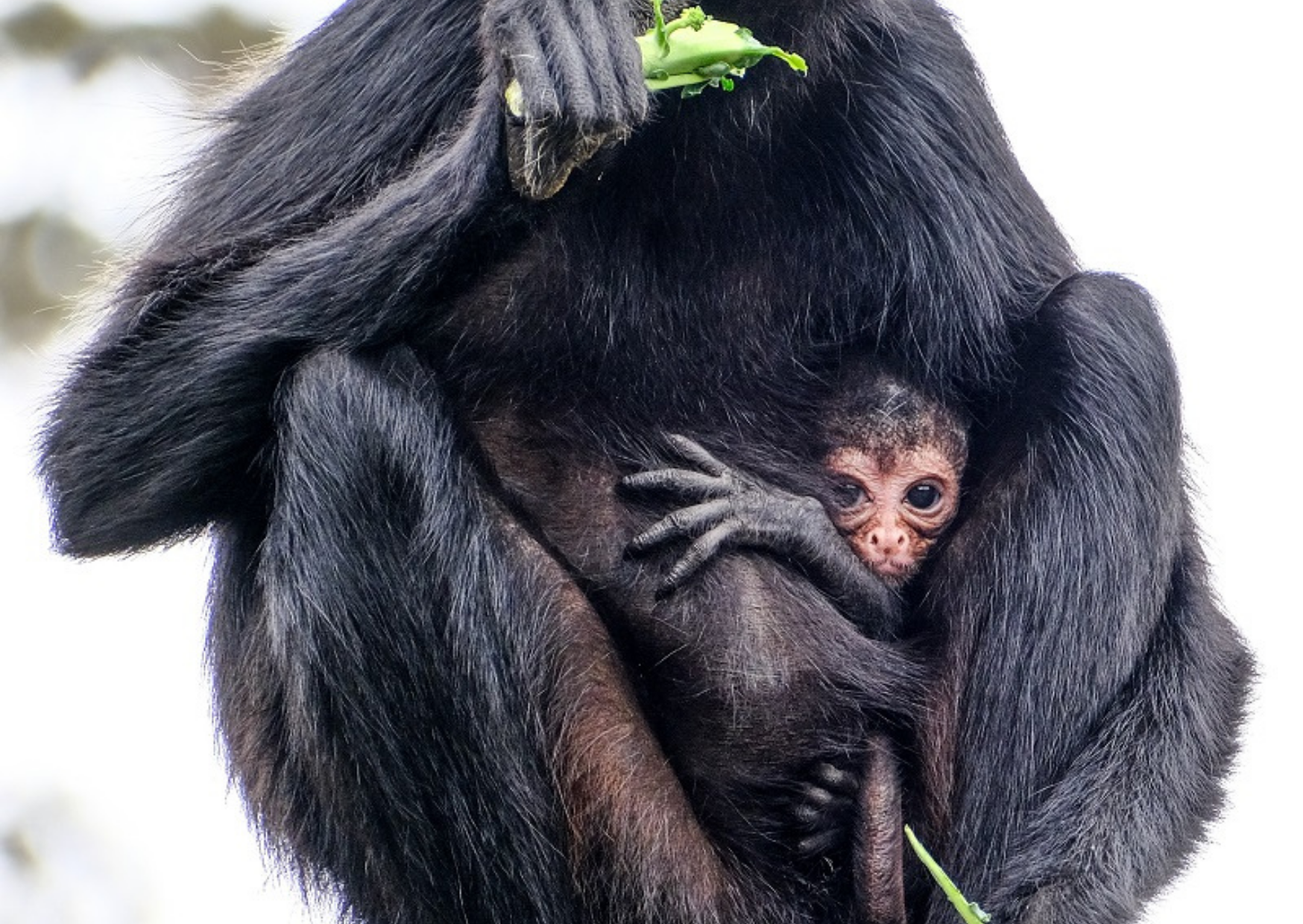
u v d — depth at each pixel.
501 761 11.62
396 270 11.77
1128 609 12.54
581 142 10.74
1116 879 12.31
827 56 13.31
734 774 12.30
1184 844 12.95
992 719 12.55
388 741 11.47
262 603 12.11
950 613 12.85
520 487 12.76
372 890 11.96
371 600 11.39
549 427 12.91
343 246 11.96
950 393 13.71
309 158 13.09
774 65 13.14
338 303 11.87
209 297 12.50
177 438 12.14
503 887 11.69
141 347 12.44
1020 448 13.09
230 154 13.67
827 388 13.62
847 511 13.39
